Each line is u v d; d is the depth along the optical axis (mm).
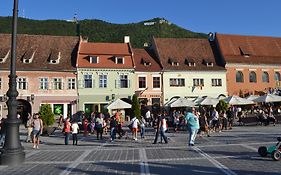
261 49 54844
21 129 33938
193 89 48594
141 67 47875
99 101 45594
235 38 55281
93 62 46062
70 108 44844
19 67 43656
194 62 49906
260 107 45062
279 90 48656
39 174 9797
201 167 10617
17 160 11680
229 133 24359
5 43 47000
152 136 24359
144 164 11359
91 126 27688
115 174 9633
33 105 43656
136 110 39219
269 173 9445
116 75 46375
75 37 50375
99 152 15281
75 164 11641
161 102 47406
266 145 16141
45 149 17094
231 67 50531
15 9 12164
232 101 32938
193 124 17156
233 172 9672
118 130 22719
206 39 55250
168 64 49062
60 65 45281
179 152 14539
